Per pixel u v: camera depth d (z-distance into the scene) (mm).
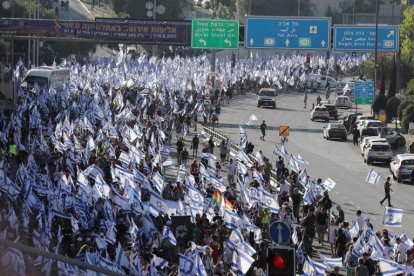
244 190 92750
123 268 62406
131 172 94312
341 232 84688
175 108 182250
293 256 47969
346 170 150250
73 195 81125
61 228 67938
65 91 171125
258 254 70875
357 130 182875
